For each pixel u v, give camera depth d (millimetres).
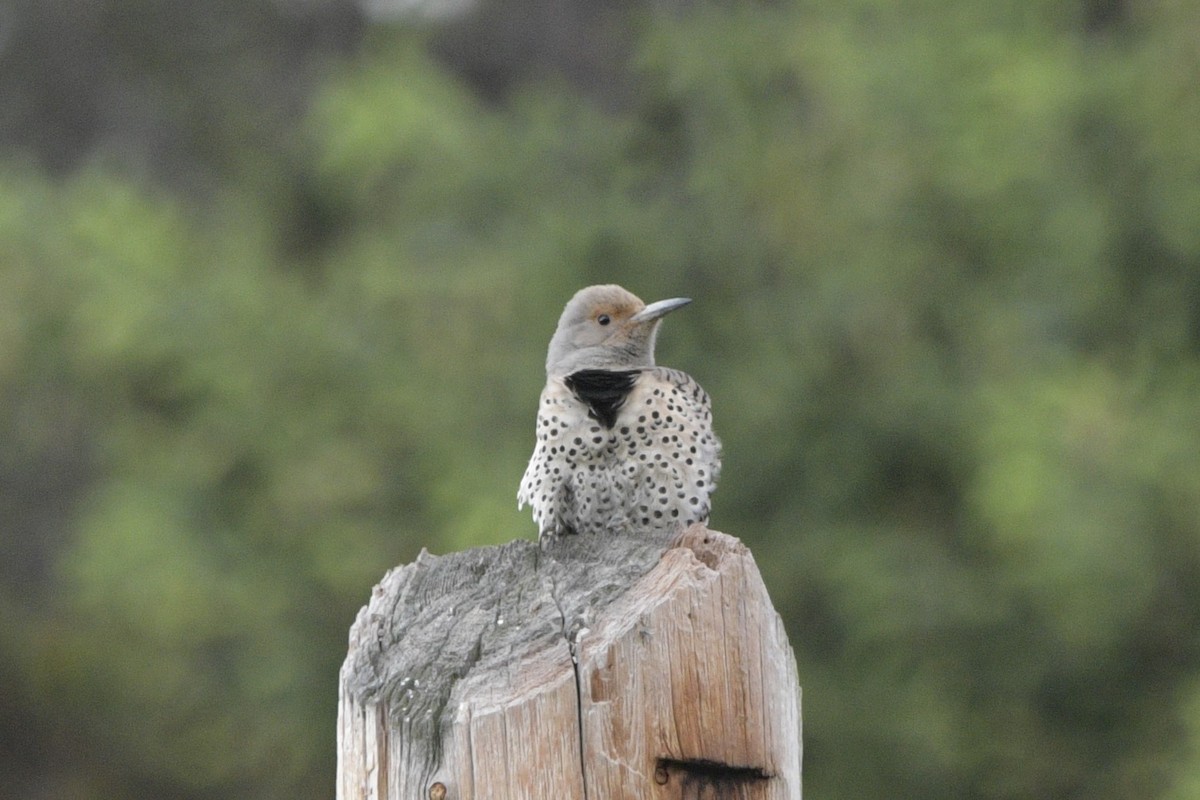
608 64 23000
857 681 15594
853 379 16047
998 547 15273
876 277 15945
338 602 17047
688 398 8141
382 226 19078
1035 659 15289
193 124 22609
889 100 15609
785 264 16547
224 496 17328
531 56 23500
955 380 15820
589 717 4801
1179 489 14102
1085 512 13977
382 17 23531
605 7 23359
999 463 14094
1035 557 14273
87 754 19438
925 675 15492
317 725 17016
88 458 20078
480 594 5250
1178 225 14656
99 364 17750
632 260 16594
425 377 16844
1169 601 14508
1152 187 14773
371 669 4988
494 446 16078
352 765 4902
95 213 17797
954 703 15500
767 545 15703
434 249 17250
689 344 16234
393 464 17047
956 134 15461
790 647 5148
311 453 16859
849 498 15953
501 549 5473
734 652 4941
